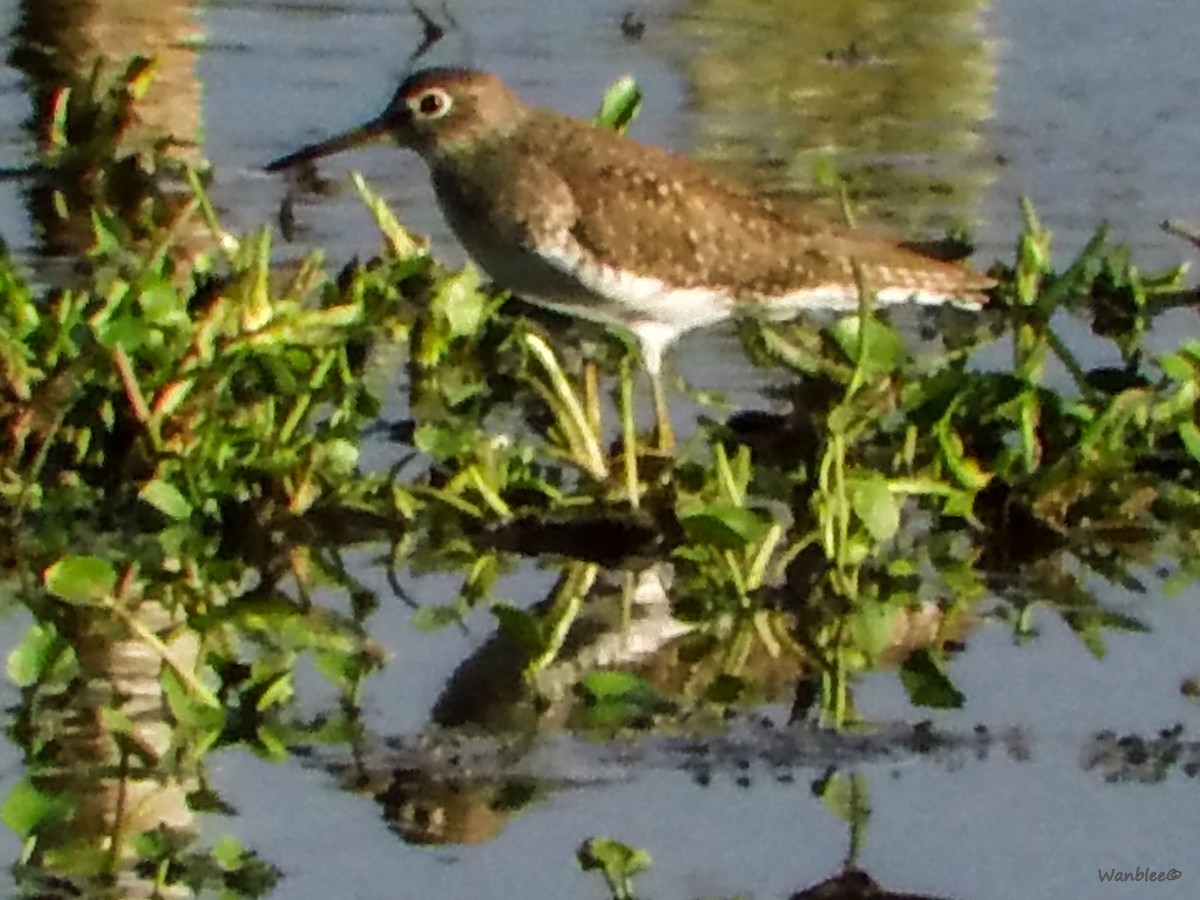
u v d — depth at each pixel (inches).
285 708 449.1
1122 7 889.5
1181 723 452.4
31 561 502.3
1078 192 727.7
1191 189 733.3
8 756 428.5
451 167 569.0
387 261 605.6
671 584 507.2
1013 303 586.6
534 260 559.8
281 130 738.8
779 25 851.4
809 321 613.9
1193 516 543.2
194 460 519.2
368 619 485.1
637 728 447.5
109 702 448.5
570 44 823.7
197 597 491.2
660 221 553.9
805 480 534.0
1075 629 492.4
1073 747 442.6
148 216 649.0
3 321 538.3
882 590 507.2
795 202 662.5
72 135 711.7
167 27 806.5
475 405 578.9
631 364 591.5
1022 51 845.2
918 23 863.7
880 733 446.9
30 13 792.3
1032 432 538.9
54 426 523.2
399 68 792.3
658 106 775.1
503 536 521.0
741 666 472.1
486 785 422.0
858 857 402.3
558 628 483.2
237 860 397.1
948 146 759.1
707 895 389.4
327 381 549.0
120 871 394.0
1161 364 553.9
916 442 543.8
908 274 573.0
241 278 553.6
